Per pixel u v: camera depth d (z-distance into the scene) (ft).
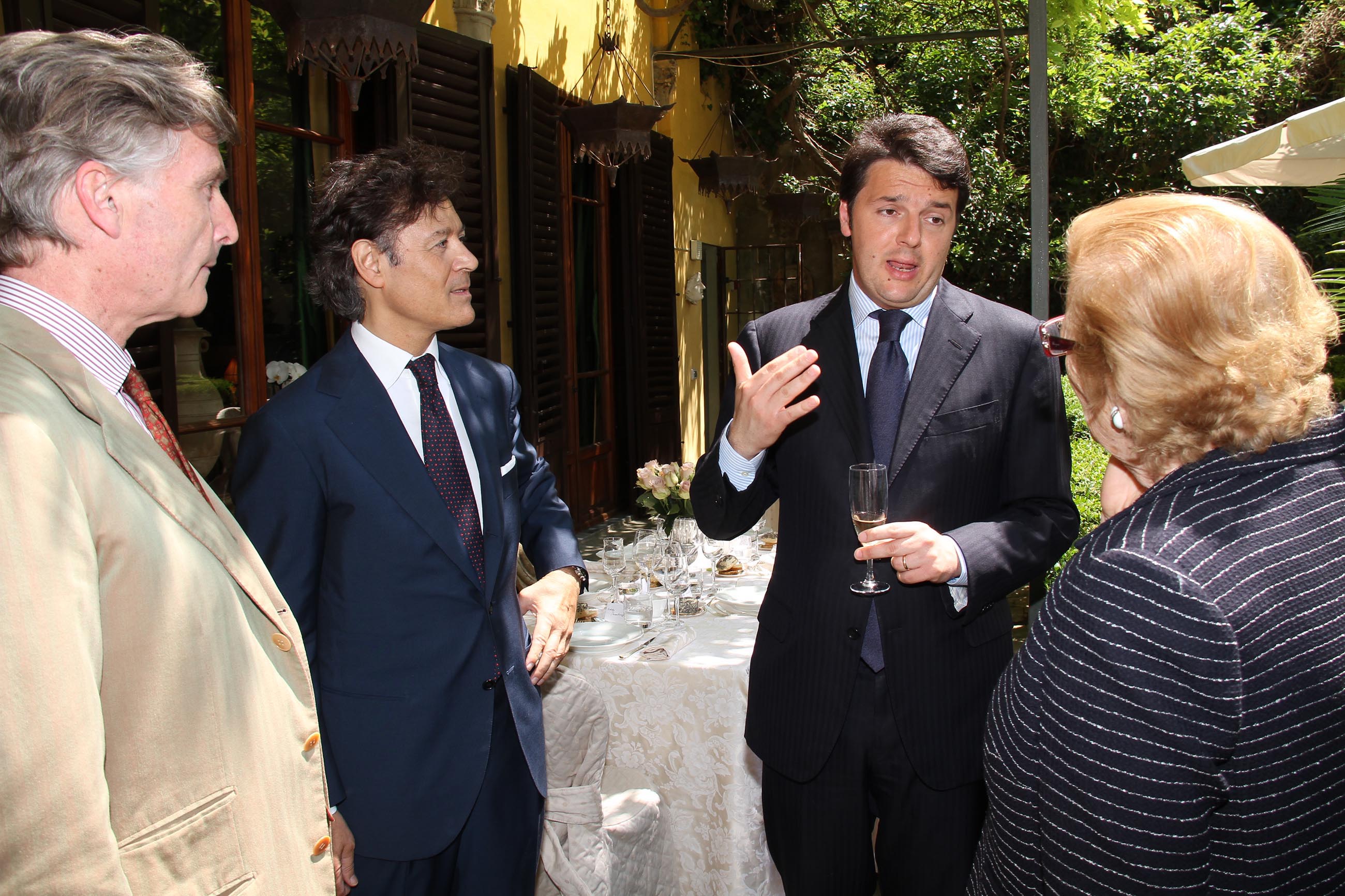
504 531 5.57
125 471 3.13
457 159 5.47
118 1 8.79
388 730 4.99
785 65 30.14
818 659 5.67
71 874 2.56
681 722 7.75
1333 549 2.81
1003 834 3.33
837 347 5.87
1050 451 5.73
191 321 11.39
